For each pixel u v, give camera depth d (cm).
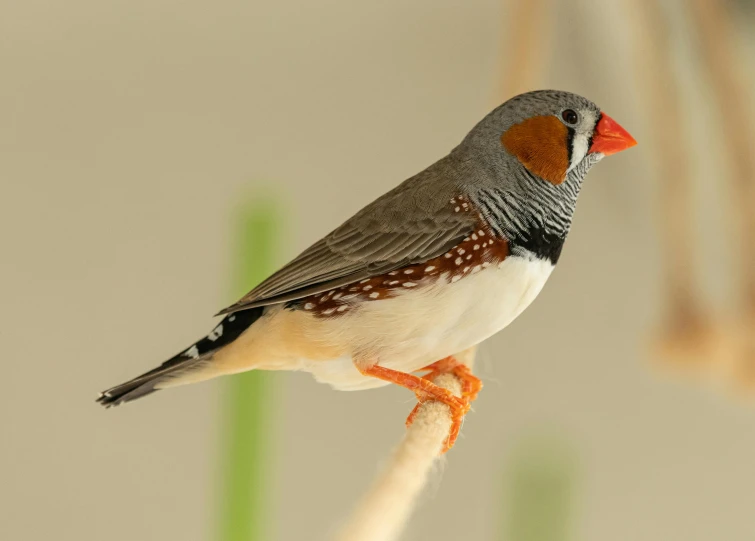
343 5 218
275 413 214
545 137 208
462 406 208
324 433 219
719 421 221
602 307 221
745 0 212
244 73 218
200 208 218
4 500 218
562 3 213
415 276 207
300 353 208
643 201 219
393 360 208
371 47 218
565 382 221
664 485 221
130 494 218
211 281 218
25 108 218
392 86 219
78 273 218
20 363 218
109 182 218
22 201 218
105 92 218
